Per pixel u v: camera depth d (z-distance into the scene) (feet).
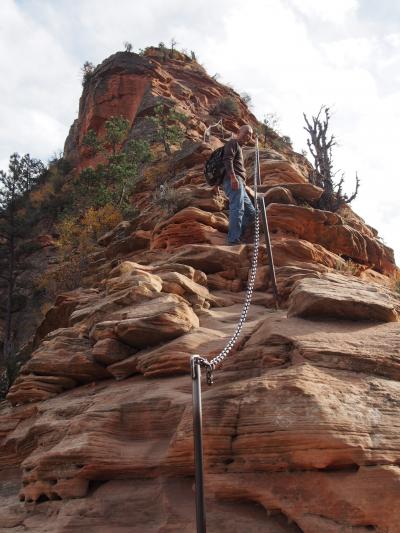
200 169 58.75
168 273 30.91
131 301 28.86
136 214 65.51
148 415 21.66
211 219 41.01
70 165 129.59
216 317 28.78
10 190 113.29
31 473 22.29
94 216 74.28
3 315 95.96
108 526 19.01
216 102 122.93
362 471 16.72
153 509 19.06
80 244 70.79
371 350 20.72
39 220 113.19
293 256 36.35
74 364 27.81
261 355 21.57
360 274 41.16
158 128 90.07
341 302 23.26
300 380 18.70
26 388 28.89
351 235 41.63
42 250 104.99
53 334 31.73
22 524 21.04
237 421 18.69
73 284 59.62
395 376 20.11
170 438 20.84
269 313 29.43
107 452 20.84
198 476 13.17
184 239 40.78
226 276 34.73
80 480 20.85
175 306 26.45
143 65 125.59
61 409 25.16
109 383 26.73
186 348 24.36
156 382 24.03
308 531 16.40
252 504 18.10
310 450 17.26
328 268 36.17
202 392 20.17
